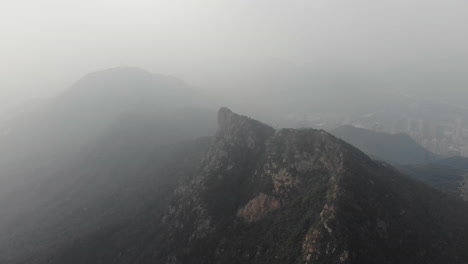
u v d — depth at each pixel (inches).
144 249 3617.1
